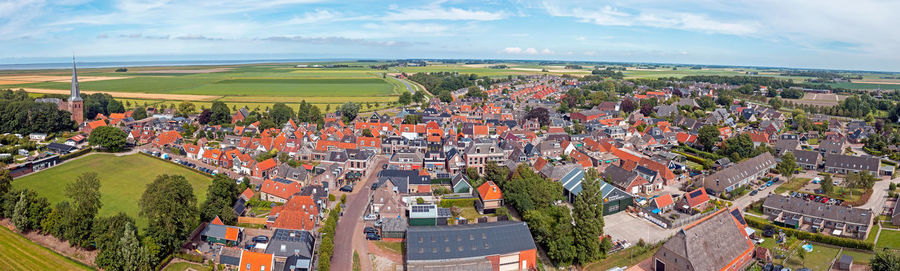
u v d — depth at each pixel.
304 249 92.88
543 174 148.25
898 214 112.94
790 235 108.50
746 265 95.25
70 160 168.50
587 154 173.75
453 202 127.81
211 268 91.88
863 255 98.31
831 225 112.25
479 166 159.00
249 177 150.38
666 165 160.50
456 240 92.88
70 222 94.00
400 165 160.25
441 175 151.12
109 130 181.88
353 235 107.62
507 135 199.88
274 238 94.88
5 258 93.00
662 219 116.50
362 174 154.62
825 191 135.50
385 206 116.06
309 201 113.69
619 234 110.44
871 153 190.88
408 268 86.81
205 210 109.31
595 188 109.00
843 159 160.50
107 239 91.50
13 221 101.56
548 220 109.62
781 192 140.38
